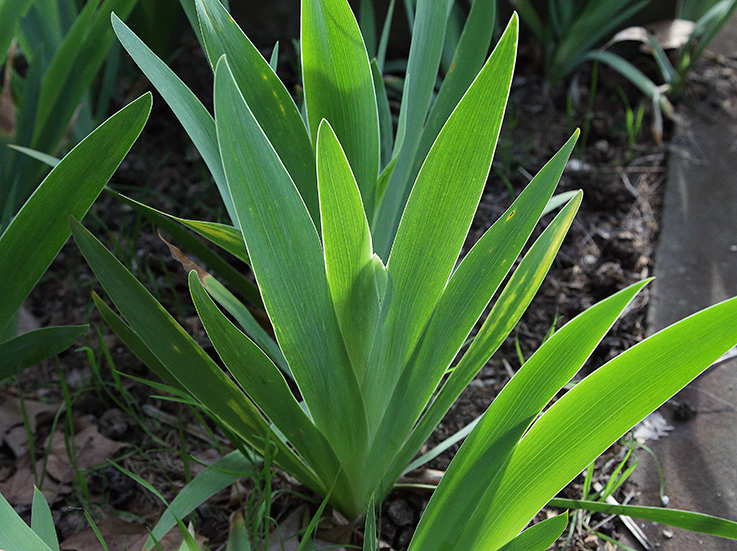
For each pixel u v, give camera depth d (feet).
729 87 3.59
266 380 1.76
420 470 2.26
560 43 3.48
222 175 1.96
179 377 1.82
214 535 2.16
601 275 2.69
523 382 1.72
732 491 2.21
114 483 2.27
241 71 1.85
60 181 1.83
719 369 2.49
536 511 1.73
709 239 2.84
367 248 1.71
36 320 2.69
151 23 3.34
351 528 2.10
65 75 2.44
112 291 1.78
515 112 3.57
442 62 3.22
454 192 1.69
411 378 1.84
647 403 1.65
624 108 3.58
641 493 2.23
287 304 1.69
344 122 1.88
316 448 1.88
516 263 2.82
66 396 2.17
